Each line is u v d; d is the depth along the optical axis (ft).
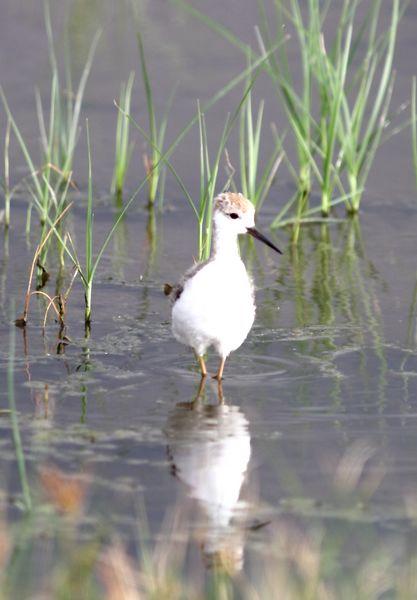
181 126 74.90
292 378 43.88
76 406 40.96
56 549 31.01
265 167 71.05
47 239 55.26
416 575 29.45
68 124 70.28
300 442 38.19
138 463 36.47
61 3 97.66
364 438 38.50
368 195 68.44
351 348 46.91
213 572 30.22
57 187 63.10
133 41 89.30
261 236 44.01
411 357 45.88
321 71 64.95
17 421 39.42
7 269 56.03
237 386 43.11
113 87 80.33
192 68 83.92
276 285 55.06
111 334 48.34
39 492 34.42
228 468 36.27
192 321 42.04
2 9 95.09
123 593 27.76
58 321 49.52
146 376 44.01
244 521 32.99
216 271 42.14
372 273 56.70
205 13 95.04
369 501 34.17
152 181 65.82
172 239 61.62
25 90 79.66
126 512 33.32
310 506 33.88
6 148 62.90
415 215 65.57
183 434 38.75
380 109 76.59
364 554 31.07
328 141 63.87
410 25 91.15
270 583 28.86
